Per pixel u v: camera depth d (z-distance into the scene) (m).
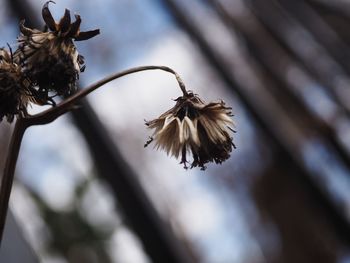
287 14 1.14
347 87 0.99
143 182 0.40
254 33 0.97
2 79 0.27
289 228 1.39
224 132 0.29
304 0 1.22
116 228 1.06
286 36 1.05
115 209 0.42
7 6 0.45
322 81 1.01
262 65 0.96
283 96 0.95
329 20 1.34
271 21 1.05
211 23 0.76
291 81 0.97
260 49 0.97
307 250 1.33
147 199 0.40
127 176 0.40
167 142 0.29
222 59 0.71
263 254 1.61
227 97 0.77
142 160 1.62
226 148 0.29
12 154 0.28
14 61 0.27
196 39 0.75
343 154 0.78
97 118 0.41
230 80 0.70
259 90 0.68
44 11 0.28
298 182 0.62
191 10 0.77
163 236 0.39
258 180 1.53
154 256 0.39
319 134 0.82
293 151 0.63
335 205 0.58
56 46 0.27
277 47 1.01
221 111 0.29
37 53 0.27
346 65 1.09
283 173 0.64
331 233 0.58
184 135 0.28
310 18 1.19
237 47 0.73
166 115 0.29
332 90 0.98
